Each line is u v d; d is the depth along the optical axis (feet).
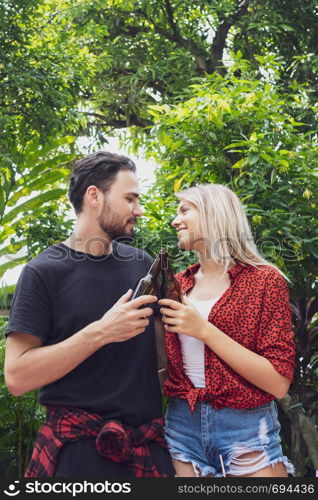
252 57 22.08
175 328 5.55
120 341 5.18
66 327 5.50
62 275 5.64
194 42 25.52
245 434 5.74
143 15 25.34
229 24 24.52
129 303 5.18
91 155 5.87
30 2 18.62
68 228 12.75
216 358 5.77
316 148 11.59
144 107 25.18
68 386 5.43
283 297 5.82
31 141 18.51
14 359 5.32
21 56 18.38
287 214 10.93
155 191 14.21
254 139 10.68
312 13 22.04
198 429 5.86
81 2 24.25
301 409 13.01
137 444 5.35
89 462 5.19
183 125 11.63
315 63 20.58
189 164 11.93
